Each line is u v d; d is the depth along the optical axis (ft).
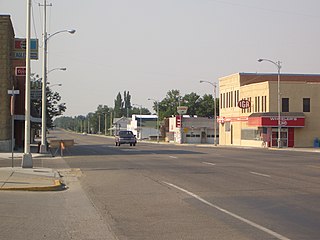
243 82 262.47
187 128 337.72
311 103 228.43
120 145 235.61
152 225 37.06
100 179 73.26
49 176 73.72
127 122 605.31
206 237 32.58
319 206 45.73
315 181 67.92
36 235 33.58
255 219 39.14
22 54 158.10
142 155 140.67
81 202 49.65
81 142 297.12
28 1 86.53
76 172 85.35
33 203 48.47
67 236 33.30
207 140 344.08
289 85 227.40
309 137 227.81
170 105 551.18
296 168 91.45
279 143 209.36
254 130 239.71
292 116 222.89
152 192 56.90
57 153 152.76
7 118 148.77
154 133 494.18
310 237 32.30
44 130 149.28
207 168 91.71
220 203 47.83
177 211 43.37
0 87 147.43
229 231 34.47
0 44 147.43
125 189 60.23
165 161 113.09
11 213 42.39
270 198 51.19
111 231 34.94
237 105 262.88
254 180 69.41
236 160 116.57
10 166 93.97
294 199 50.39
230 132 272.92
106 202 49.49
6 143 148.15
